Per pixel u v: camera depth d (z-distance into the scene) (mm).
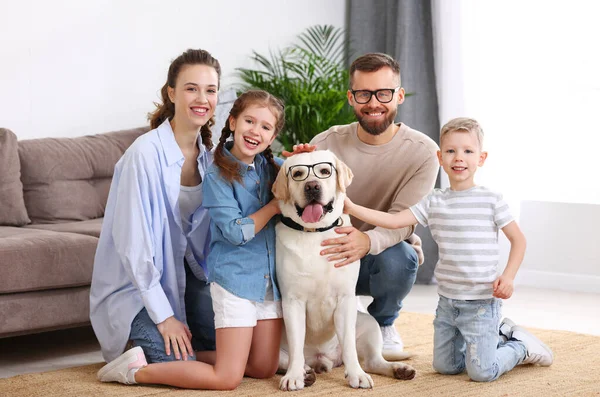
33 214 3715
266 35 5086
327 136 2992
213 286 2525
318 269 2479
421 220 2648
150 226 2590
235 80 4934
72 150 3879
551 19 4867
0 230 3357
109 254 2711
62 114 4195
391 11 5273
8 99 4000
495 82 4852
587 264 4734
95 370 2807
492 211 2564
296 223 2504
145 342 2598
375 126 2803
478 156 2602
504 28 4859
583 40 4789
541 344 2754
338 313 2539
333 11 5469
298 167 2439
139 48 4477
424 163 2855
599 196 4777
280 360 2691
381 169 2902
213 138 4109
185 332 2598
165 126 2701
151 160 2605
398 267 2844
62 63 4180
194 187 2758
